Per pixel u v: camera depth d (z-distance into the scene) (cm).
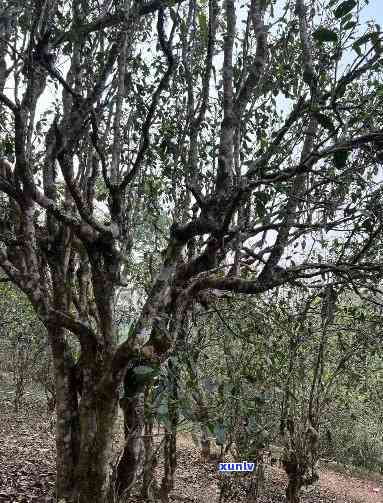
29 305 1052
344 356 602
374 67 346
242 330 541
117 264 408
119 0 449
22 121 375
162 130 554
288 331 547
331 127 340
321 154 335
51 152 480
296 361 590
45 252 491
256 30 384
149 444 577
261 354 531
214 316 575
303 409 580
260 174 384
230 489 571
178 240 373
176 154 514
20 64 450
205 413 349
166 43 392
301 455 570
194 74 561
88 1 485
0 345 1273
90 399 397
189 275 420
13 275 414
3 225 490
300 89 503
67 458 437
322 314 542
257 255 470
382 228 431
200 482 805
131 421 427
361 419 1071
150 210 581
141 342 357
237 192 347
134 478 432
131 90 555
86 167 532
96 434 378
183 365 396
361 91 464
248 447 472
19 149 381
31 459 763
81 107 395
